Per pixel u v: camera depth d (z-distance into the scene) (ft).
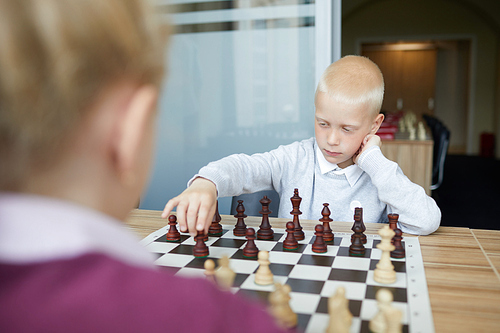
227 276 2.45
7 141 0.83
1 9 0.78
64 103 0.82
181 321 0.85
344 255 3.13
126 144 0.95
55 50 0.80
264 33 7.66
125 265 0.92
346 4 30.86
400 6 31.30
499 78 29.35
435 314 2.22
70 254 0.88
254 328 0.90
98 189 0.98
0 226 0.86
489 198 16.70
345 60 4.20
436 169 13.43
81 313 0.81
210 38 7.79
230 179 4.04
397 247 3.08
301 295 2.45
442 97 32.30
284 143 7.97
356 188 4.67
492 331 2.05
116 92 0.93
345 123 3.97
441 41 31.76
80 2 0.83
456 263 2.96
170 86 8.00
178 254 3.19
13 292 0.83
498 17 29.50
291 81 7.75
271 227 3.78
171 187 8.32
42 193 0.91
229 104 7.96
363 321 2.16
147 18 0.97
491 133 30.45
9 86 0.78
